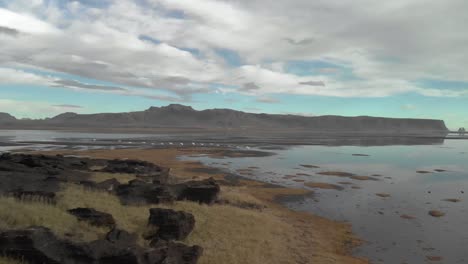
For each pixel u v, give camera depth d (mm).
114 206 21281
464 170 54562
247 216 24109
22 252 11578
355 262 18453
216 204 26609
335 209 29438
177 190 26766
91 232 15766
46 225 14586
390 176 47781
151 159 60125
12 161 30688
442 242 21719
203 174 45250
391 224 25328
